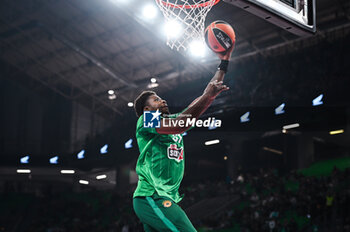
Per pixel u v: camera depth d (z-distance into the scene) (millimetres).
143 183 2941
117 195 31109
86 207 31844
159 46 31578
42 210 31844
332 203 22062
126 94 37531
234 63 31969
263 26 28500
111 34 32250
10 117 38406
